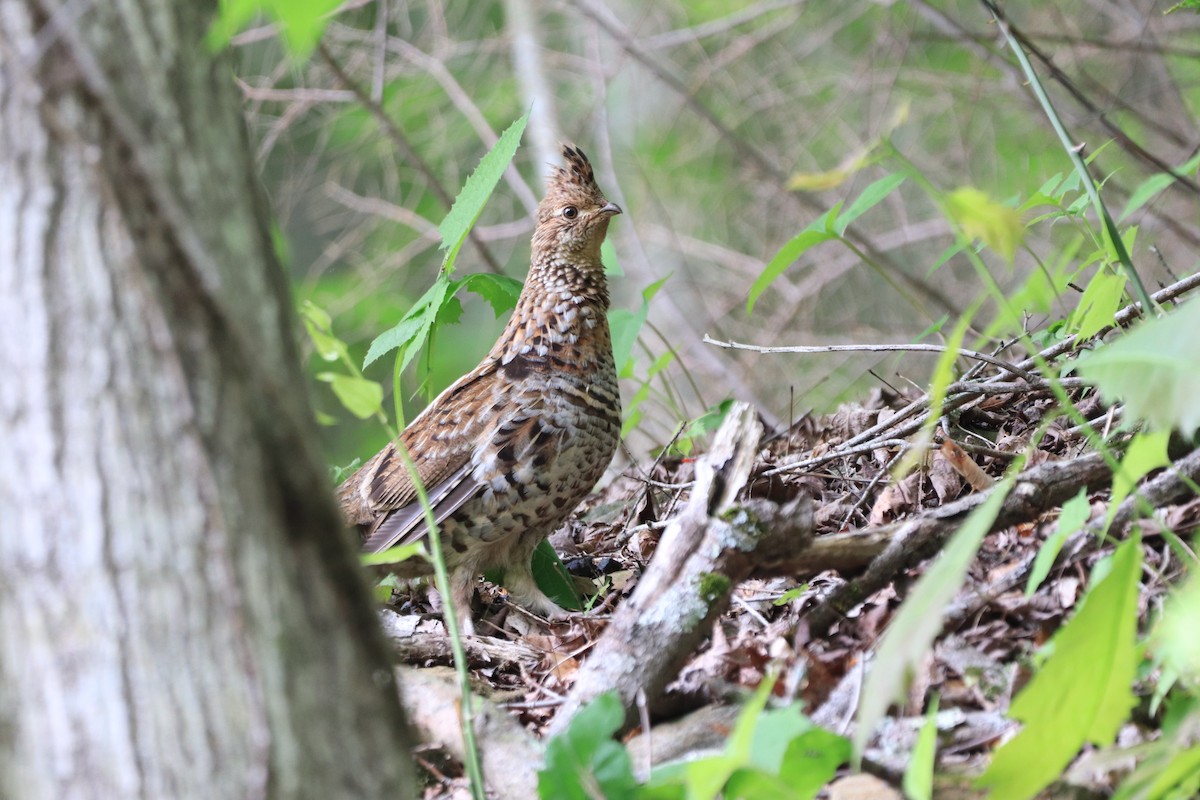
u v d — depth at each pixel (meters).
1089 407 8.97
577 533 11.28
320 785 4.45
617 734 6.29
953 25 16.16
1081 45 20.53
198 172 4.52
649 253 24.70
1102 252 8.41
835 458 9.23
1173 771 4.65
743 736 4.39
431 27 23.30
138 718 4.33
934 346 9.03
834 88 24.39
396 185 21.94
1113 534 6.80
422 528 9.29
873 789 5.61
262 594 4.41
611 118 25.12
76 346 4.33
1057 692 4.98
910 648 4.50
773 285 23.75
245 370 4.50
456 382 9.80
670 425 16.73
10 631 4.39
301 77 20.30
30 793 4.41
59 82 4.30
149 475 4.34
